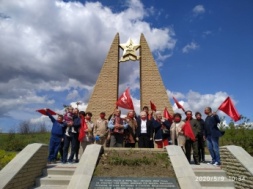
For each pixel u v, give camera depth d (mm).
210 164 11531
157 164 8961
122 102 13234
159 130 11773
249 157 8781
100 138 11969
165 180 7832
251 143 17547
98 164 8773
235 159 8922
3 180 7488
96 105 18844
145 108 12133
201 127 11836
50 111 12164
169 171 8500
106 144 12016
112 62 19562
